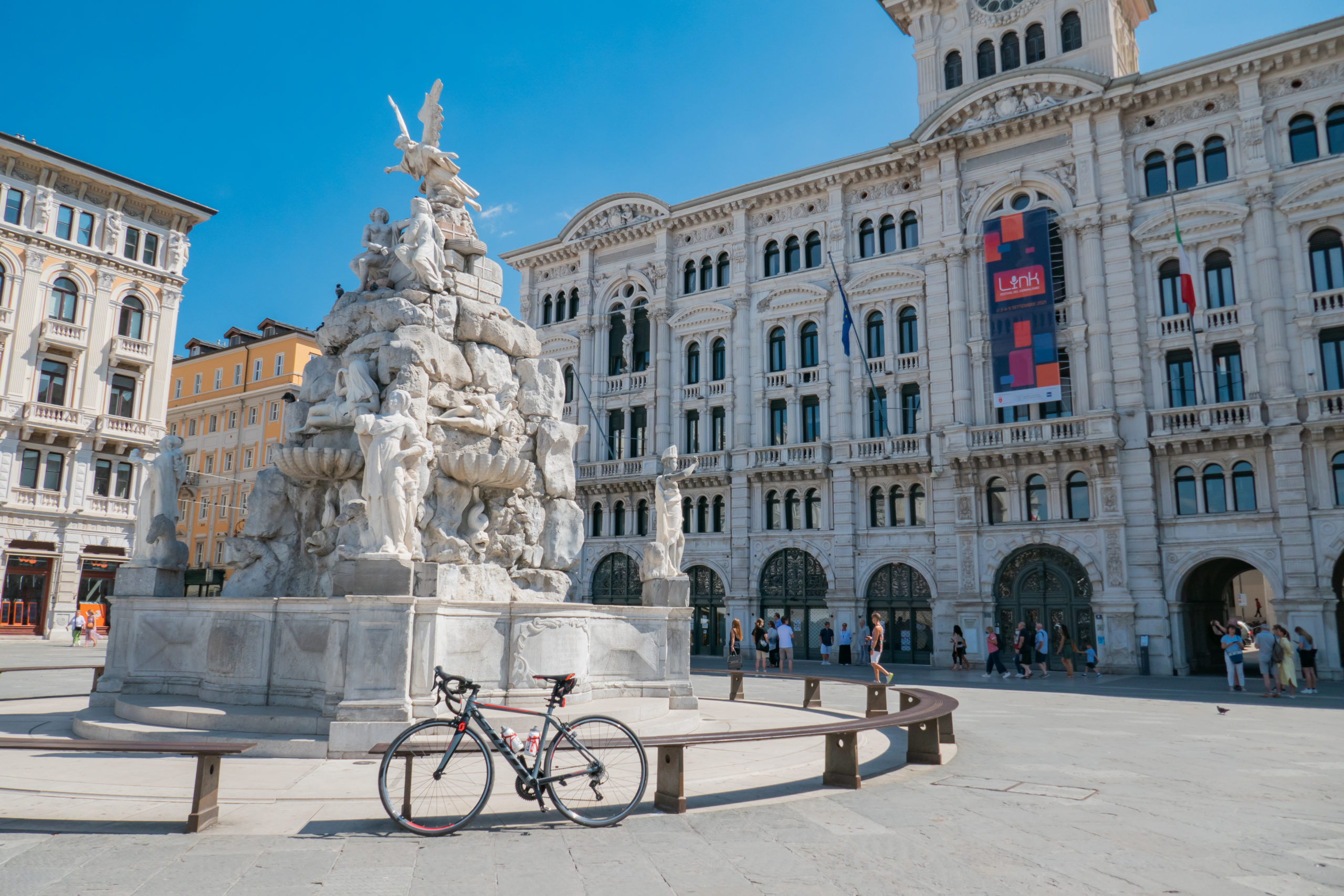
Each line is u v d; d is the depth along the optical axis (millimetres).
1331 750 11930
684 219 43938
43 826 6816
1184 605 31094
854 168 39188
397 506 10008
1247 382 30297
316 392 13539
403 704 9312
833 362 39031
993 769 10109
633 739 7461
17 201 40750
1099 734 13578
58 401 41406
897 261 38250
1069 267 33875
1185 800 8344
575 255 47750
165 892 5355
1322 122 30359
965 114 36656
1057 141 34844
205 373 62906
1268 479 29531
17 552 39031
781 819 7449
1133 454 31641
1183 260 30547
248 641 10805
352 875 5738
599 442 44906
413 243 13812
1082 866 6113
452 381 13461
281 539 13117
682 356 43469
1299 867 6121
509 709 7387
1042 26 36969
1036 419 34094
